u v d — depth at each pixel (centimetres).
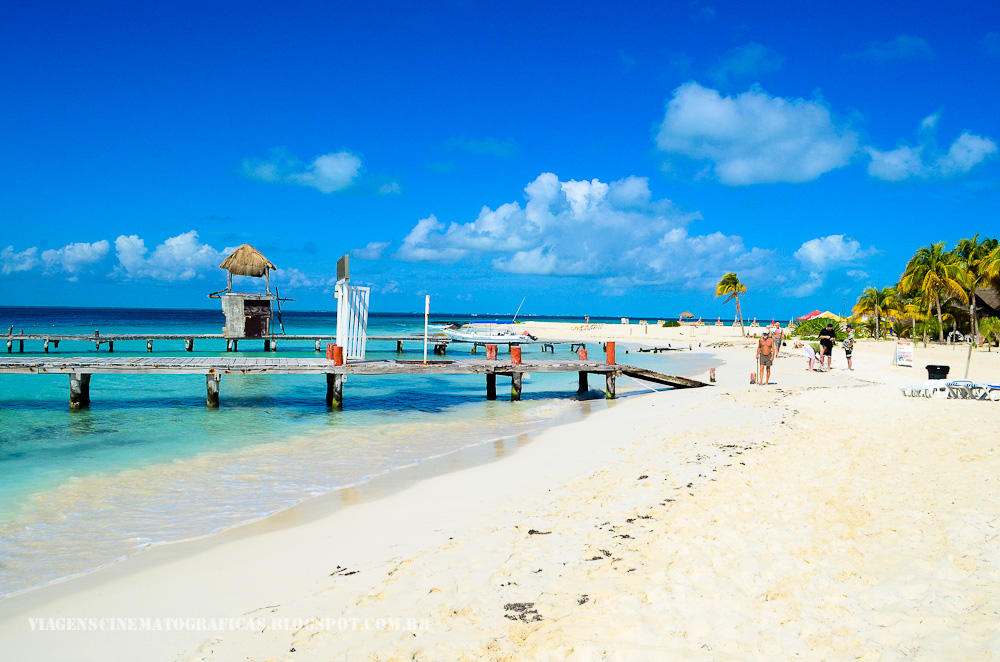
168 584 545
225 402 1831
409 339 4138
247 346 4647
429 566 547
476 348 4544
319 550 622
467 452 1155
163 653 415
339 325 1969
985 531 530
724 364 3131
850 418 1199
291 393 2055
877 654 348
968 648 344
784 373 2411
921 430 1033
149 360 1798
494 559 556
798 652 360
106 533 703
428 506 779
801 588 445
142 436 1307
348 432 1377
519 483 874
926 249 4469
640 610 430
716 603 432
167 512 782
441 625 431
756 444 998
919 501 632
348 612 462
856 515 601
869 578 453
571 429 1362
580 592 470
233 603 496
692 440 1080
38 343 4719
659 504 692
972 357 3038
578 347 4822
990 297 4475
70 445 1206
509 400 1972
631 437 1180
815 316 6994
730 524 600
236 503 821
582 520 658
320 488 898
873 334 5697
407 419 1575
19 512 782
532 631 411
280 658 398
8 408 1681
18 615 486
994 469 745
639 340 5856
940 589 424
